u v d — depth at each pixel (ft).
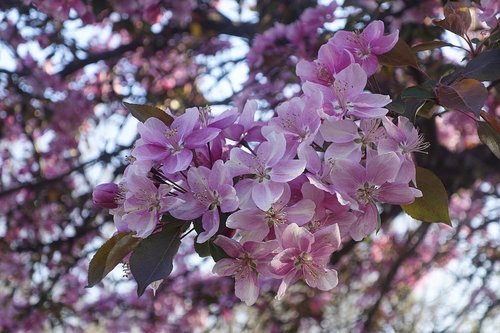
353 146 5.21
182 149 5.23
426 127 14.98
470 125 19.15
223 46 18.44
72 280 21.11
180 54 18.89
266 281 19.67
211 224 5.04
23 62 17.80
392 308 23.48
